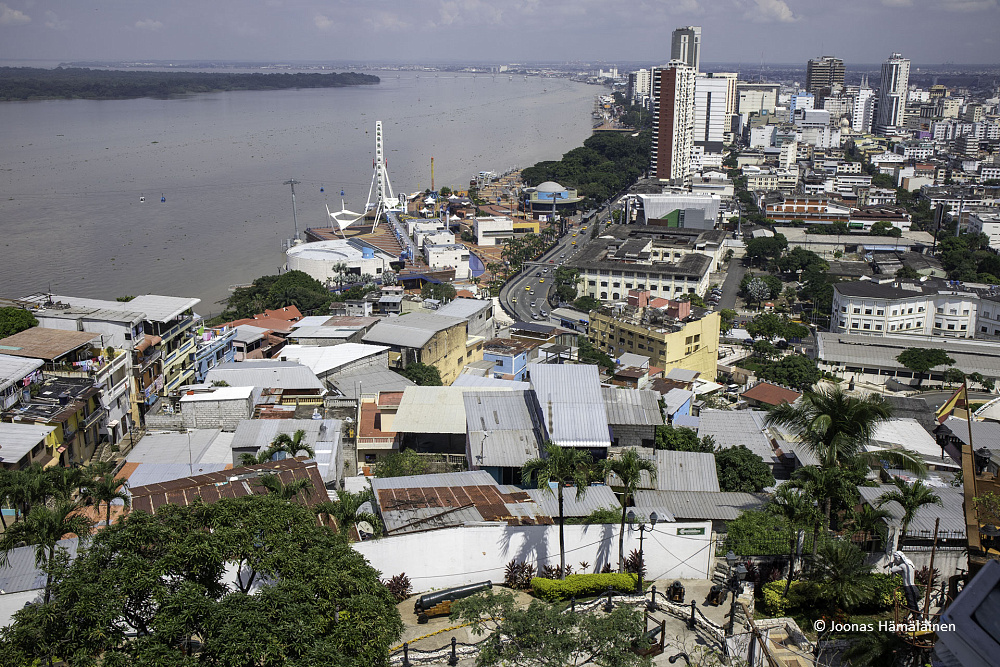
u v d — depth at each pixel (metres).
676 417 105.75
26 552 60.00
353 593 46.75
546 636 47.38
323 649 41.56
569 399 83.56
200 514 47.84
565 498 71.19
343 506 63.47
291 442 78.38
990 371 159.00
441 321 145.12
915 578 63.22
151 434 90.44
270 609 42.53
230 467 80.12
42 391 96.44
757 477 80.94
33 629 41.12
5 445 82.81
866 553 61.47
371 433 96.25
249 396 96.62
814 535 62.06
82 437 96.25
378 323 143.38
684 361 157.12
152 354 115.50
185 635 41.94
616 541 64.69
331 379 118.44
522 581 63.31
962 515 69.94
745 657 52.34
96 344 109.38
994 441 99.12
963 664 28.58
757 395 138.62
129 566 43.50
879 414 66.50
